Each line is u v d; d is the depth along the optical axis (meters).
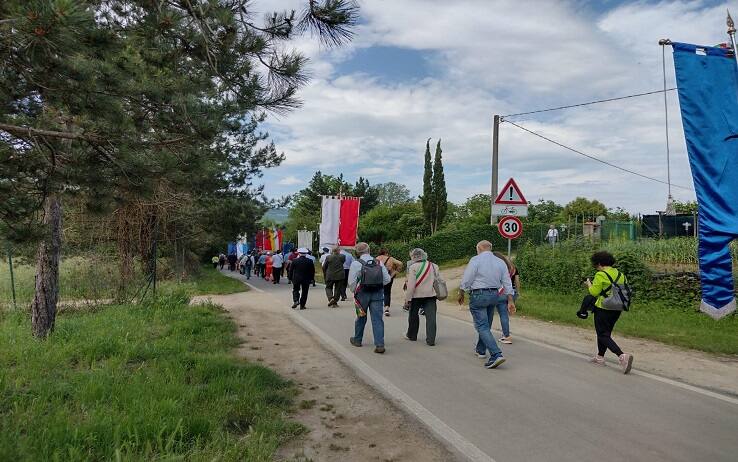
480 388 6.02
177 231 21.25
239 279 31.50
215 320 10.80
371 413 5.17
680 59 7.48
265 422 4.62
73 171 5.27
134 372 6.09
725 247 7.23
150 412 4.37
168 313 11.41
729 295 7.21
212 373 6.10
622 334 9.45
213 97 5.78
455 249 29.53
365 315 8.38
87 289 14.02
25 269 19.59
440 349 8.30
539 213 61.12
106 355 7.19
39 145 4.92
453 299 15.74
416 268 8.58
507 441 4.44
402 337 9.39
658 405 5.37
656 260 15.97
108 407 4.69
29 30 3.44
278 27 5.04
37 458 3.52
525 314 12.06
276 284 25.75
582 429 4.70
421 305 8.84
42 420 4.25
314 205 68.38
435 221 43.84
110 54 4.79
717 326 9.82
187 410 4.63
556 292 14.49
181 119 5.54
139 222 13.95
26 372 6.07
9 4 3.32
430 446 4.36
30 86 4.64
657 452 4.18
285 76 5.25
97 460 3.70
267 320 11.70
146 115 5.74
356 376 6.59
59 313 12.77
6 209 4.95
